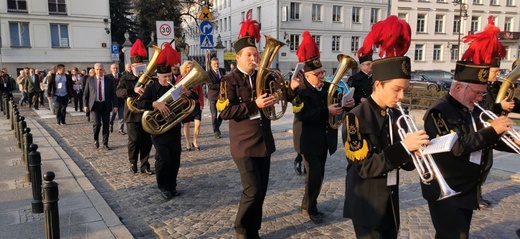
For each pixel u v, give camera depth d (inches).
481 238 171.5
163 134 222.1
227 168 288.7
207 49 518.6
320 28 1605.6
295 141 188.9
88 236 171.6
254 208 161.0
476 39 113.9
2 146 368.5
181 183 254.2
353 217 112.2
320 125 184.2
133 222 194.5
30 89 713.0
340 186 244.1
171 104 217.5
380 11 1702.8
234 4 1882.4
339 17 1642.5
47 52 1193.4
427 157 98.5
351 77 241.1
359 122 103.7
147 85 229.0
